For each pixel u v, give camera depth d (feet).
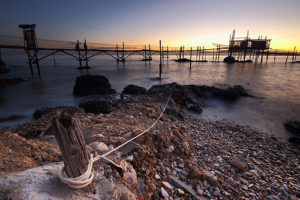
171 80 109.09
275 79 107.86
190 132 26.12
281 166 20.11
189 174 13.42
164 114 31.40
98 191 7.39
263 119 43.75
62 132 5.83
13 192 5.54
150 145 14.78
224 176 14.94
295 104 57.47
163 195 10.71
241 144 26.45
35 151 9.64
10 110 49.11
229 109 52.24
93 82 70.03
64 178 6.27
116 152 11.66
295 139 30.71
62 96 66.33
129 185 9.07
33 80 103.09
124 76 126.93
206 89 69.97
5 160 7.71
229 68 185.47
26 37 119.03
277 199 13.19
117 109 26.37
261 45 247.29
